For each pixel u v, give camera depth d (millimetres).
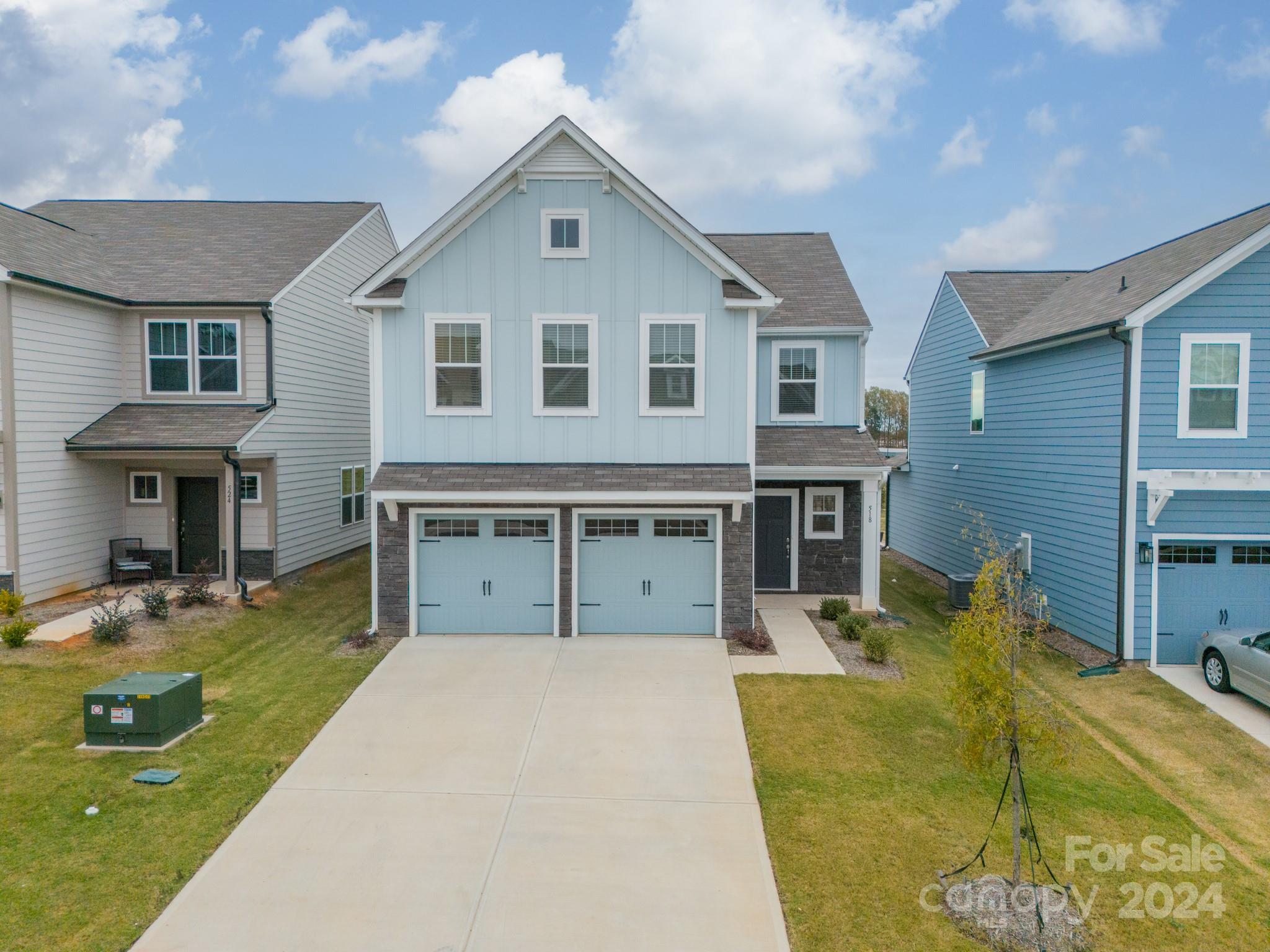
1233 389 11227
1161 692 10336
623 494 11359
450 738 8328
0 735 7949
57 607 12539
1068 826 6695
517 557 12094
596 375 11961
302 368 16047
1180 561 11461
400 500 11625
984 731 5742
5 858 5906
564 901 5562
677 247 11844
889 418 61531
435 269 11914
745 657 11109
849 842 6332
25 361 12539
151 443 13406
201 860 5992
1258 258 11094
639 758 7887
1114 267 15164
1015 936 5184
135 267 15562
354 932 5199
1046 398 13789
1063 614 13227
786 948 5070
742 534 11930
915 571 19750
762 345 14992
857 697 9539
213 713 8891
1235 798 7555
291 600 14391
